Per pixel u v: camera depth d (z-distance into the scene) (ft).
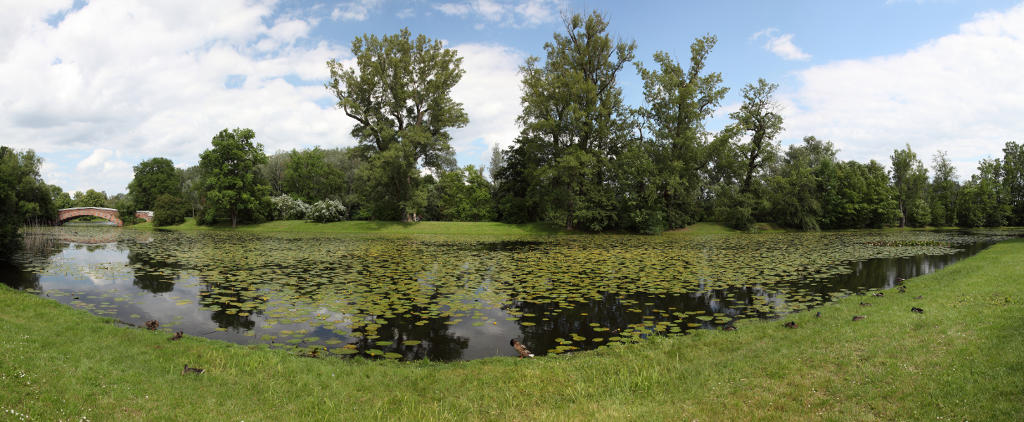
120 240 113.80
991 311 25.25
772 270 57.11
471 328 32.32
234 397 18.38
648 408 17.24
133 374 20.01
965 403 15.38
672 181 130.00
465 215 176.65
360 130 146.41
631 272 55.83
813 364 20.26
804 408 16.46
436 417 16.81
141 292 43.75
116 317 34.32
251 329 31.55
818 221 155.63
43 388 17.54
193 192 221.66
